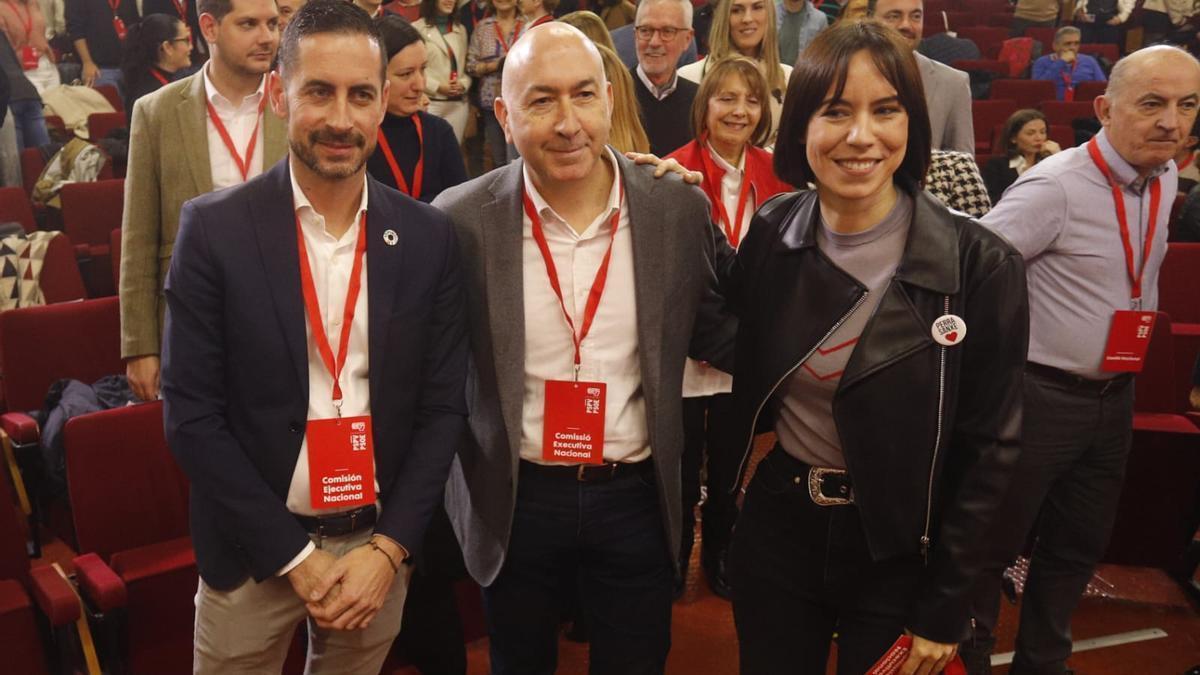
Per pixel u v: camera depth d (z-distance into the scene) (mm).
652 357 1807
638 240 1802
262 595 1761
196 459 1644
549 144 1688
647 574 1906
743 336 1731
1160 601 3125
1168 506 3102
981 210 3049
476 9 5094
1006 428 1501
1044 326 2338
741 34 3615
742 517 1788
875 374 1526
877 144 1472
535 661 1971
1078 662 2811
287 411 1682
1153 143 2205
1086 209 2277
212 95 2596
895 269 1543
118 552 2596
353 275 1716
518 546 1858
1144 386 3195
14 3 6625
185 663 2467
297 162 1659
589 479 1830
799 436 1662
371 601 1686
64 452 2834
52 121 6352
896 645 1581
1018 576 3150
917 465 1542
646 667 1941
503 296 1787
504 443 1805
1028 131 4480
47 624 2271
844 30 1485
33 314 3191
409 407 1771
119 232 4277
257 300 1642
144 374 2580
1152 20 9578
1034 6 9859
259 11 2502
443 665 2455
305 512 1731
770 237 1678
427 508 1749
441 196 1911
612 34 4484
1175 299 3861
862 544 1619
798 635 1722
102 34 7059
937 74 3545
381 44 1646
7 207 4816
